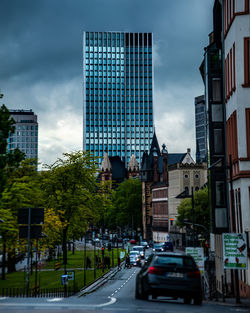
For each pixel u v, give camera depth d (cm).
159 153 18900
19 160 3622
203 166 14388
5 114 3541
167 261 1759
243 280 3416
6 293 3356
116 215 19400
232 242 2542
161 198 16288
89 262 7406
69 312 1409
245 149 3219
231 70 3550
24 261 8662
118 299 1945
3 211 4606
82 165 7969
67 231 8156
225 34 3803
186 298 1912
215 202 4109
